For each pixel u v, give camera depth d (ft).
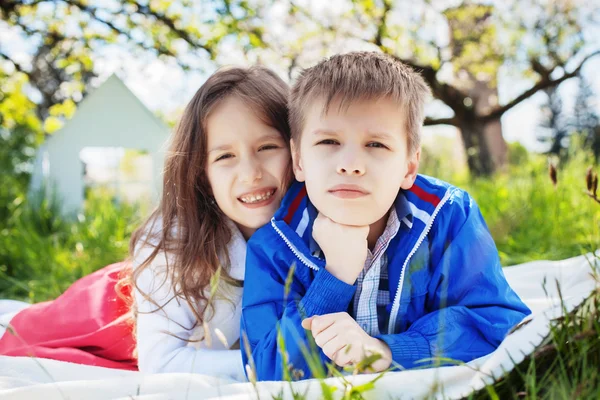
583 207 10.21
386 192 4.27
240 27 25.13
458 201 4.74
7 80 29.58
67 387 3.66
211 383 3.97
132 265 5.90
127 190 20.21
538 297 5.79
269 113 5.38
